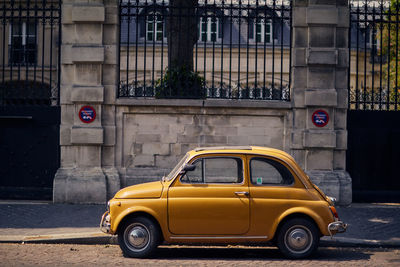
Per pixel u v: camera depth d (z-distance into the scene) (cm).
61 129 1307
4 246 922
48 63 2486
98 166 1305
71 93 1303
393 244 955
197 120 1320
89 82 1305
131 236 838
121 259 830
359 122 1345
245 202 830
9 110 1345
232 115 1317
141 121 1323
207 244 961
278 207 830
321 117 1299
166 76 1352
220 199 831
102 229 858
